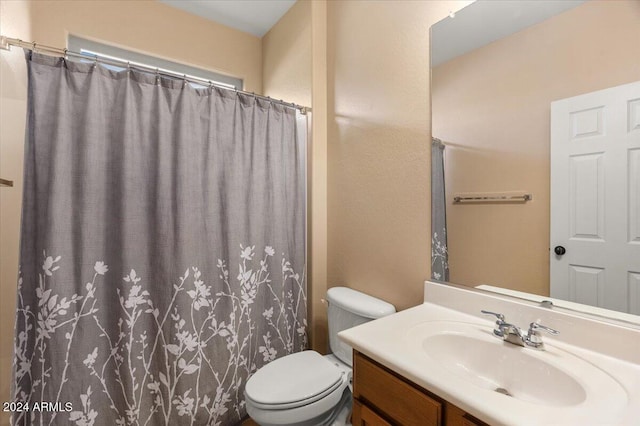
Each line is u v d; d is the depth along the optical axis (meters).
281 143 1.77
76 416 1.22
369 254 1.61
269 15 2.18
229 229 1.56
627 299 0.81
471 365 0.96
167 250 1.38
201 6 2.08
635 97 0.79
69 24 1.71
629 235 0.81
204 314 1.48
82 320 1.23
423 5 1.33
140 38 1.94
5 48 1.14
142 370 1.34
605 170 0.84
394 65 1.46
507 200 1.06
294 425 1.23
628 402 0.64
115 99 1.32
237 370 1.59
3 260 1.23
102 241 1.29
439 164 1.27
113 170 1.31
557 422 0.58
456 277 1.22
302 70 1.96
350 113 1.73
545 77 0.96
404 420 0.82
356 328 1.04
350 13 1.73
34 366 1.17
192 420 1.43
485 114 1.12
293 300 1.83
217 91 1.55
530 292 1.01
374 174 1.58
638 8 0.78
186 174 1.41
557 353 0.86
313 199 1.88
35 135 1.17
